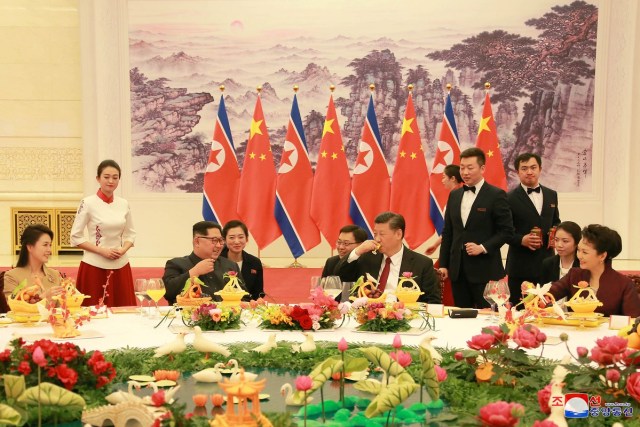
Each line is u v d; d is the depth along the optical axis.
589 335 2.96
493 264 5.17
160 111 9.49
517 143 9.35
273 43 9.45
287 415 1.72
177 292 3.98
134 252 9.58
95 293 5.21
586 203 9.27
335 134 7.50
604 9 9.12
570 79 9.25
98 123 9.40
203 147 9.54
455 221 5.29
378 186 7.43
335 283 3.19
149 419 1.75
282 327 3.07
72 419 1.87
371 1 9.38
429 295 4.05
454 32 9.34
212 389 2.19
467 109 9.40
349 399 2.07
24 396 1.77
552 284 3.67
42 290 3.35
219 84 9.48
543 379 2.09
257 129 7.54
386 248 4.12
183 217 9.55
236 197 7.56
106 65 9.37
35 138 9.84
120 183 9.52
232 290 3.42
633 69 9.07
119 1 9.35
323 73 9.45
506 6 9.28
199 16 9.43
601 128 9.23
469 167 5.22
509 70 9.31
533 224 5.55
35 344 2.01
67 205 9.84
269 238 7.53
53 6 9.77
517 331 2.17
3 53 9.76
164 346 2.51
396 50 9.39
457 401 2.01
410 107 7.44
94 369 2.04
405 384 1.83
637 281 4.29
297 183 7.52
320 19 9.41
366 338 2.91
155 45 9.42
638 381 1.83
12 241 9.83
